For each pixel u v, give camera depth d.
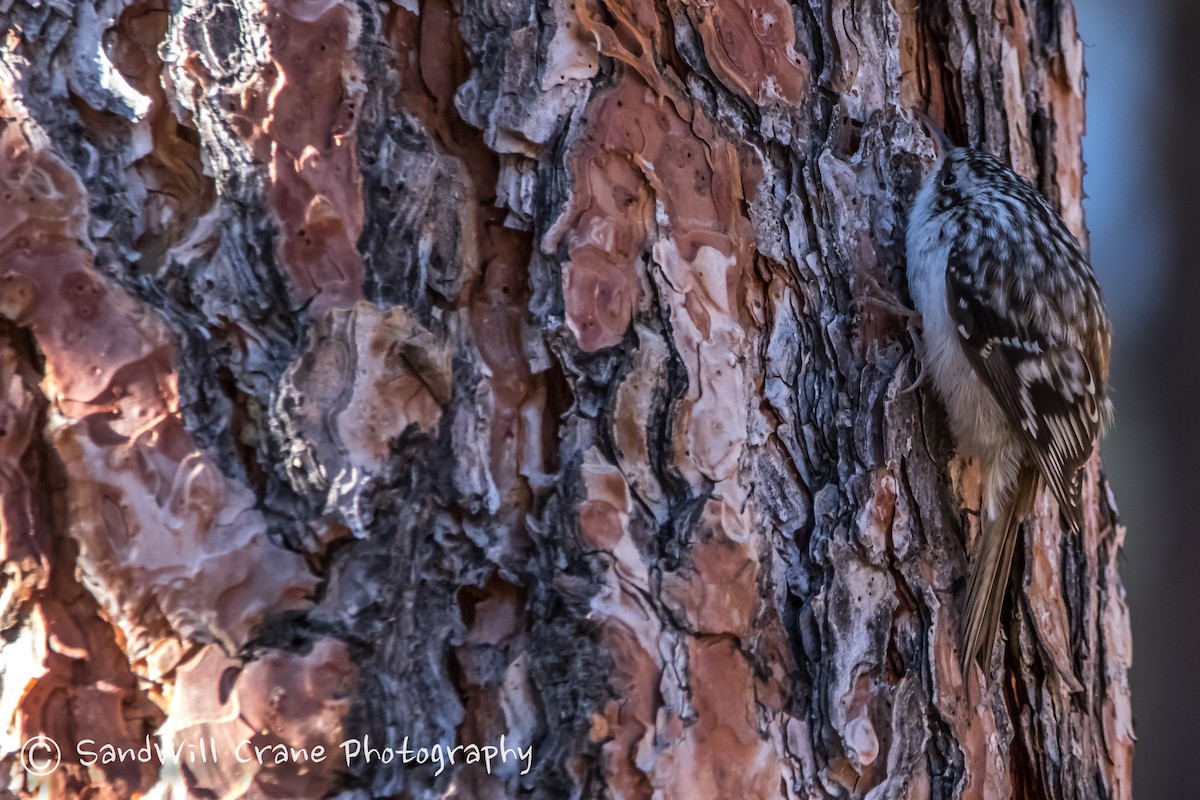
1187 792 11.21
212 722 3.30
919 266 4.91
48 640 3.25
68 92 3.42
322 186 3.52
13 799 3.26
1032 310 5.41
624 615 3.65
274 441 3.41
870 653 4.18
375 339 3.49
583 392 3.79
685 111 4.07
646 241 3.92
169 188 3.51
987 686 4.69
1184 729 11.36
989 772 4.59
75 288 3.32
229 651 3.31
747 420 4.07
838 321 4.48
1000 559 4.94
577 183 3.81
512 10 3.82
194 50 3.48
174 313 3.42
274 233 3.48
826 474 4.30
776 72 4.44
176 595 3.29
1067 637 5.38
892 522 4.38
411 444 3.52
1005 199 5.35
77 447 3.26
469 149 3.80
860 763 4.07
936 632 4.42
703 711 3.77
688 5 4.16
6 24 3.38
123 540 3.28
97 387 3.30
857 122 4.77
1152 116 12.27
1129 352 12.09
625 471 3.77
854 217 4.65
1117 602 5.88
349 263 3.54
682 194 4.02
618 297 3.85
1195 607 11.52
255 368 3.45
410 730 3.46
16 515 3.23
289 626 3.37
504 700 3.59
